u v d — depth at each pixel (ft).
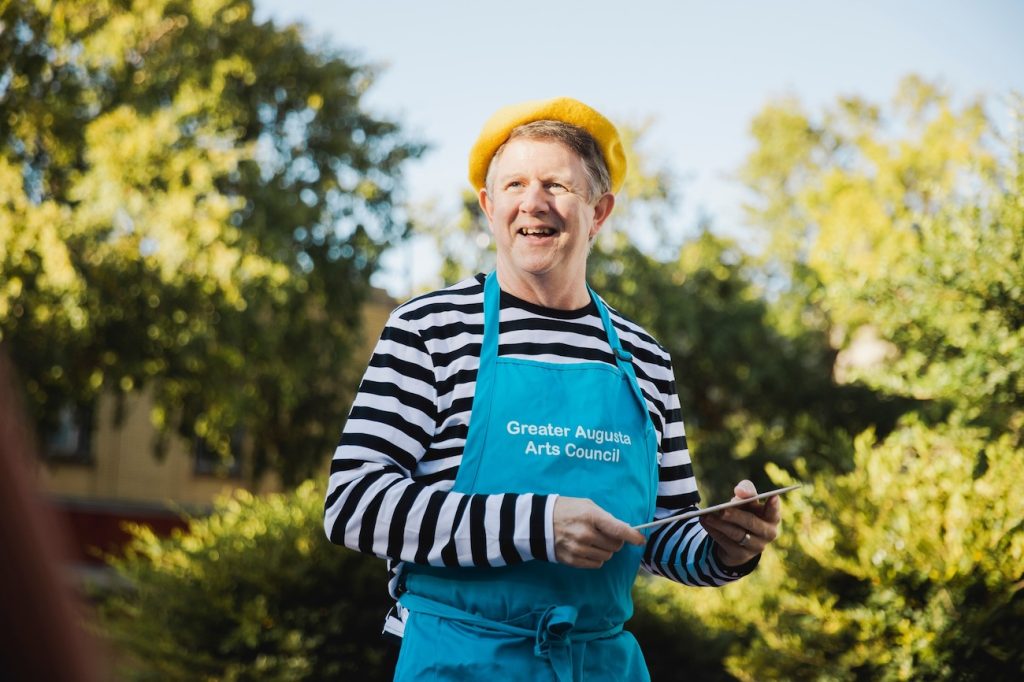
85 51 47.14
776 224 95.96
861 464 17.95
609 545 6.45
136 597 21.35
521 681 6.65
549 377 7.29
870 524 16.84
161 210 46.21
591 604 6.98
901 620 15.97
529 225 7.61
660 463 8.11
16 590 1.51
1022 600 15.67
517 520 6.44
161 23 49.65
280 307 53.78
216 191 48.75
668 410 8.13
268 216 51.42
